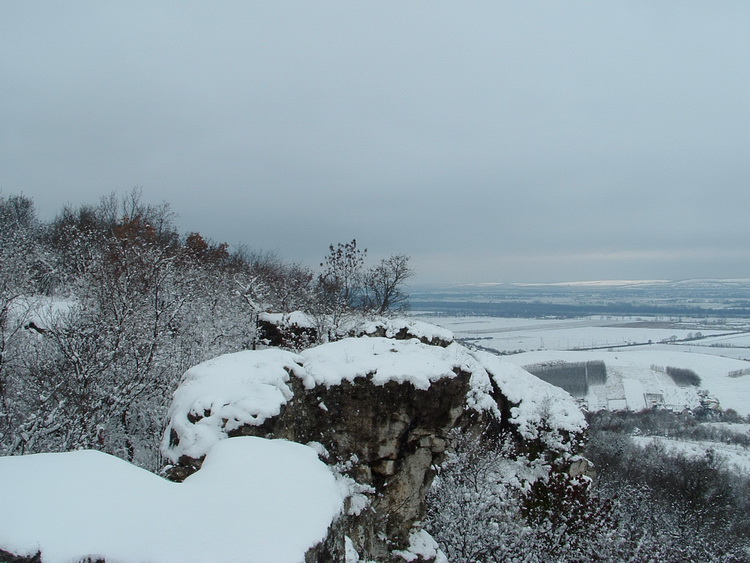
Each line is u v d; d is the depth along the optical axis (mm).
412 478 12438
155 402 16250
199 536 5266
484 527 15391
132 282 17391
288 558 5117
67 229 25750
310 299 26109
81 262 20781
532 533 16578
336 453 11695
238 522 5605
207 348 18453
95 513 5457
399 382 11961
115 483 6094
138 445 16453
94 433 13859
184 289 19219
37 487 5801
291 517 5914
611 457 35531
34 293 18531
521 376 21156
